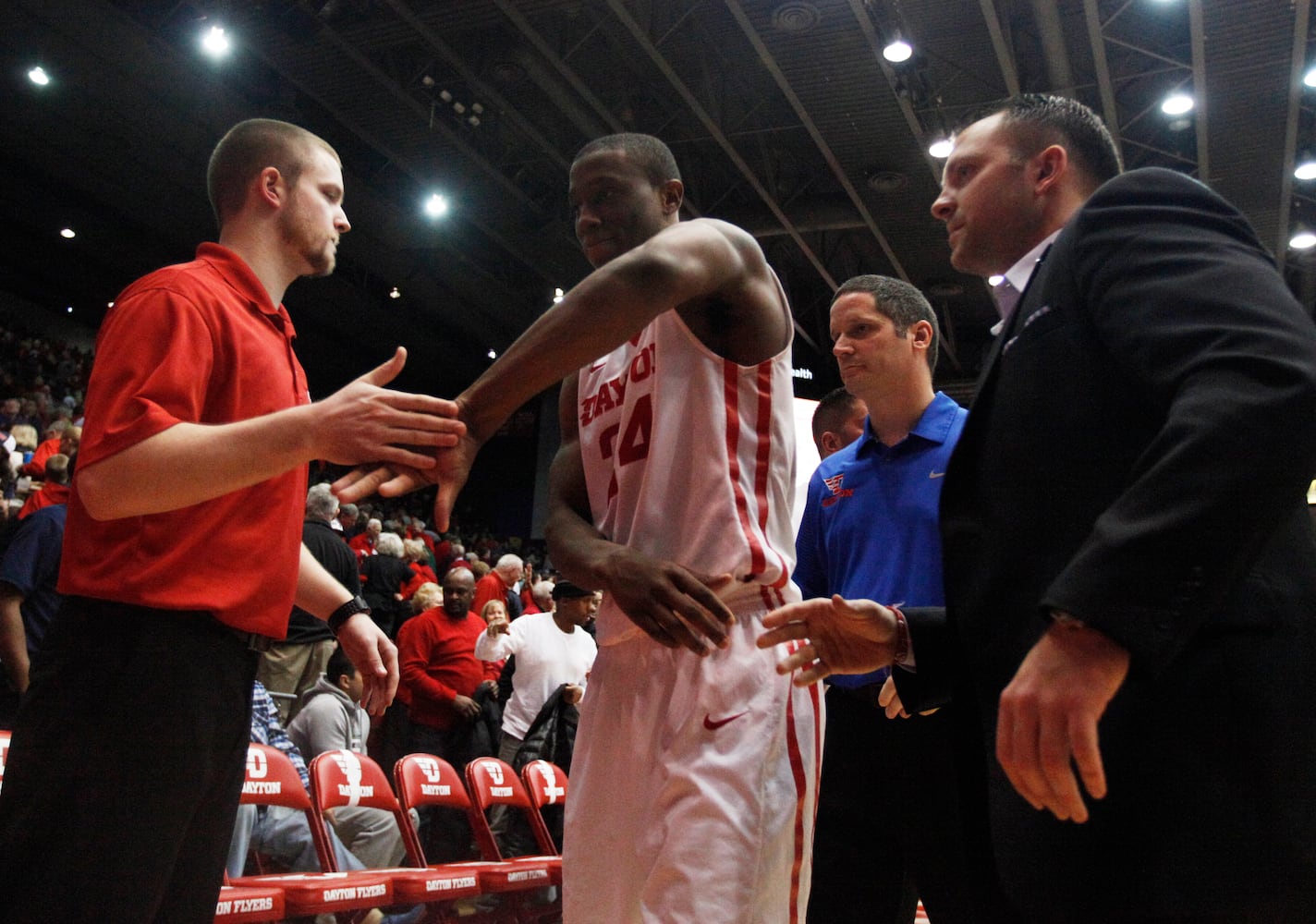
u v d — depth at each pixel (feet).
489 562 61.26
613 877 5.19
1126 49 35.04
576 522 5.68
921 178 43.37
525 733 17.88
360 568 25.67
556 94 40.34
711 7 35.19
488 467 76.95
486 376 4.25
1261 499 2.89
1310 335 3.11
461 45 38.58
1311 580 3.57
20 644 10.30
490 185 48.88
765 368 5.41
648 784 5.15
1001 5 33.04
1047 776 3.02
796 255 52.85
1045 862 3.48
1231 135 38.01
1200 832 3.23
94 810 5.19
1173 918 3.24
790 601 5.38
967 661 4.03
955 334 57.67
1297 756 3.28
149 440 5.08
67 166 54.34
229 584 5.70
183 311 5.65
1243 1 31.37
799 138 42.96
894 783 7.57
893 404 8.77
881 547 8.38
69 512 5.72
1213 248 3.41
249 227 6.57
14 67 45.06
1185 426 3.00
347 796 11.64
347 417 4.35
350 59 40.50
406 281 61.67
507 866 12.31
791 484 5.56
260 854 12.20
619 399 5.64
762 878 4.81
